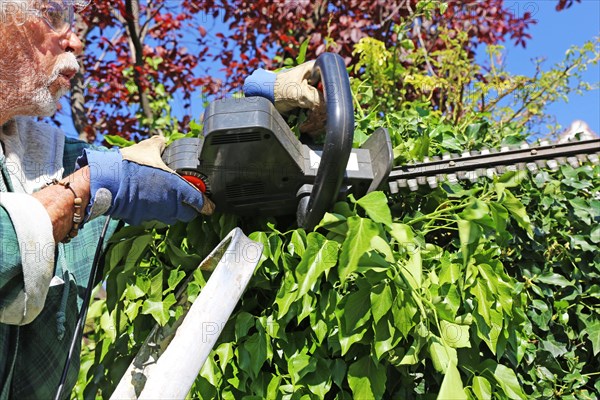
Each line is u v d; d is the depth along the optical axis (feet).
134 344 5.07
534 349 5.19
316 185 4.27
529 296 5.32
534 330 5.48
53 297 4.30
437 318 4.35
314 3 14.19
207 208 4.51
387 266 4.19
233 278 4.12
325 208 4.42
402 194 5.02
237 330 4.66
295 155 4.40
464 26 14.65
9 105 4.08
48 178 4.36
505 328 4.61
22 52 4.03
